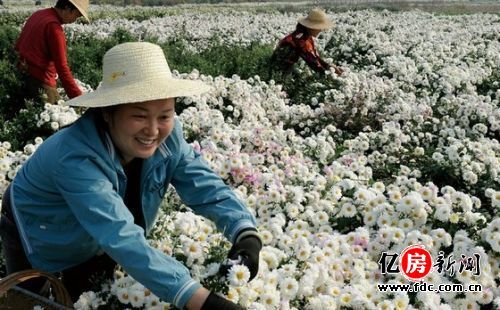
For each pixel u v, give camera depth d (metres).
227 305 2.28
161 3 45.44
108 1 43.06
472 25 19.12
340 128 7.38
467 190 5.16
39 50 6.73
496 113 7.08
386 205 4.06
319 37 14.25
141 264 2.27
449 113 7.55
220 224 2.80
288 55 9.13
